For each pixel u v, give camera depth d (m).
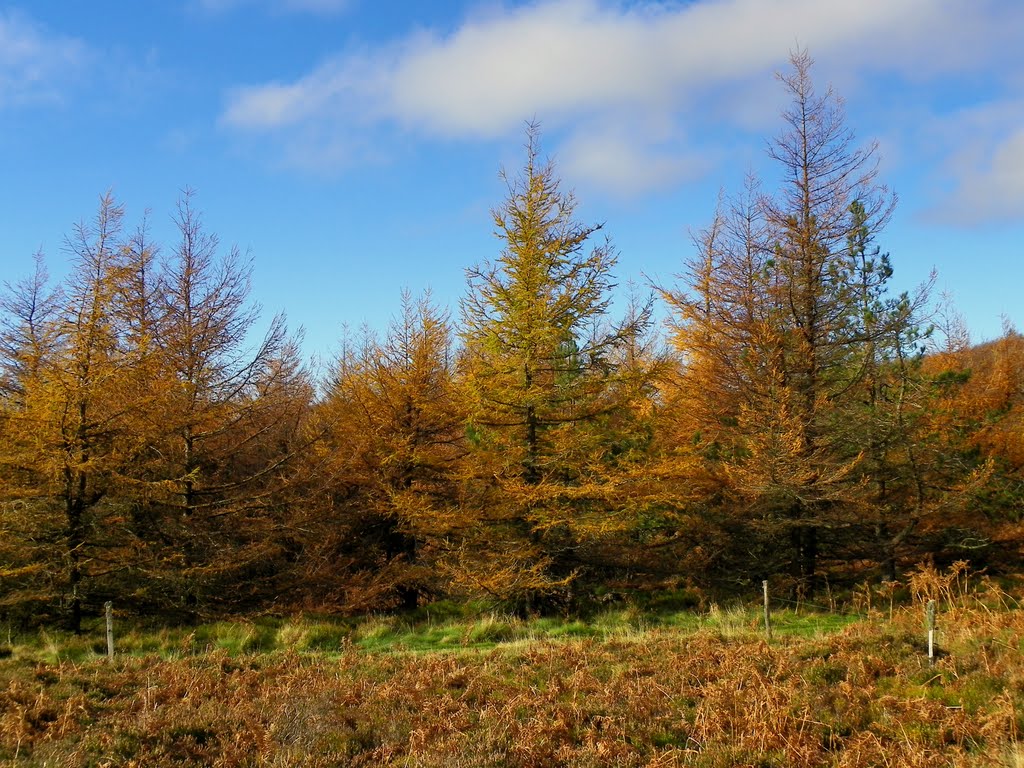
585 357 15.08
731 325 15.70
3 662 10.77
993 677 7.82
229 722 7.68
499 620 14.85
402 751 7.06
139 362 14.38
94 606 14.65
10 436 13.78
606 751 6.71
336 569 17.67
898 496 16.14
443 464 17.62
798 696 7.83
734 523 16.19
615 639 11.88
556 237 14.91
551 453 15.53
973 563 16.66
